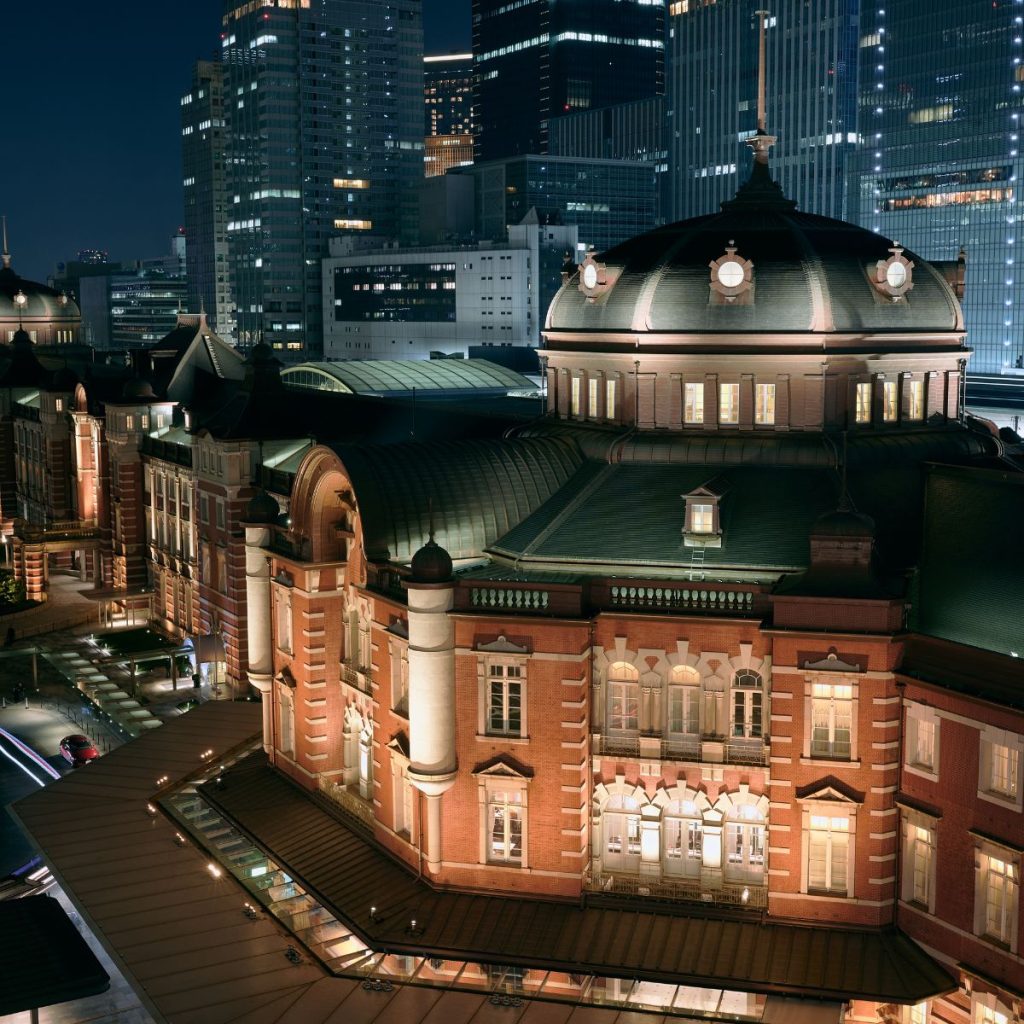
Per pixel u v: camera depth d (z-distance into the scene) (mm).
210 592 104938
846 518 53625
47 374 143375
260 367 99875
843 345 63375
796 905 54344
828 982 50938
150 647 114875
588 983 53688
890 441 64812
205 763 76625
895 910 53406
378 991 53375
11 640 119188
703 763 56000
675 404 65500
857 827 53250
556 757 56906
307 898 61906
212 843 67875
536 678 56781
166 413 122812
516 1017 51312
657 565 59062
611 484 64500
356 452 65188
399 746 60438
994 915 49562
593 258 68625
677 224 69812
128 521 123000
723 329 63875
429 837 58750
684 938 54250
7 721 101500
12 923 60156
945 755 50781
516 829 58281
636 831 57750
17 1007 54250
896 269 64375
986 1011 49781
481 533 64250
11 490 154625
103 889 62750
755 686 55281
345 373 160875
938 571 57906
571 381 71250
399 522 63500
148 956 56406
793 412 63750
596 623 56719
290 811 68688
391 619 61406
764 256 64625
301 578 68938
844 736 53531
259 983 54219
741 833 56438
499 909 57250
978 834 49219
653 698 56469
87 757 90812
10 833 81438
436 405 109188
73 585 140125
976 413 175125
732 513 60906
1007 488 58406
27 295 179750
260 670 73562
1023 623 52375
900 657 52531
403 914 57406
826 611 52875
